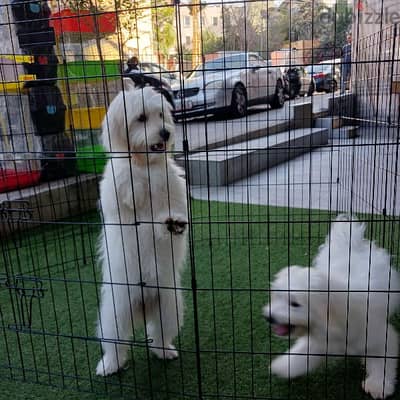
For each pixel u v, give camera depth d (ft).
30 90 15.02
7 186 13.64
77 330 8.34
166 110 7.52
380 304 6.13
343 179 16.46
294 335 6.20
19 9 14.07
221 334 7.95
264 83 23.43
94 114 15.37
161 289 6.97
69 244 13.03
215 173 18.38
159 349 7.30
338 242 7.25
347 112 16.75
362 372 6.66
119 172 6.72
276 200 16.17
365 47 15.80
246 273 10.48
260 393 6.33
